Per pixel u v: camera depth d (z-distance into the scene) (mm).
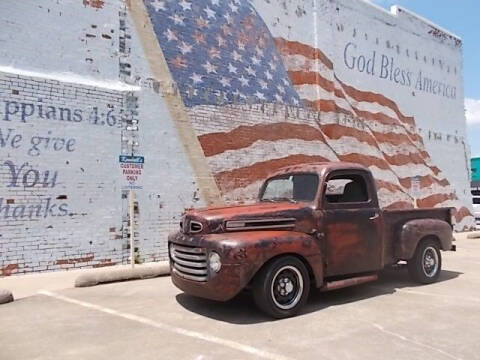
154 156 10891
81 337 5047
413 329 5262
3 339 5020
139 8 11039
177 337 5012
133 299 6895
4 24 9094
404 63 18734
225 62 12547
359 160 16109
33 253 9062
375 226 7012
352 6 16672
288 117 13891
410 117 18734
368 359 4328
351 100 16188
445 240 8172
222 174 12109
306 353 4480
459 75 21797
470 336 5008
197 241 5898
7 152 8891
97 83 10172
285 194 7012
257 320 5660
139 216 10578
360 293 7168
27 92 9203
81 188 9742
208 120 11961
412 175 18438
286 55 14172
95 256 9836
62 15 9820
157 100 11055
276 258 5781
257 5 13547
